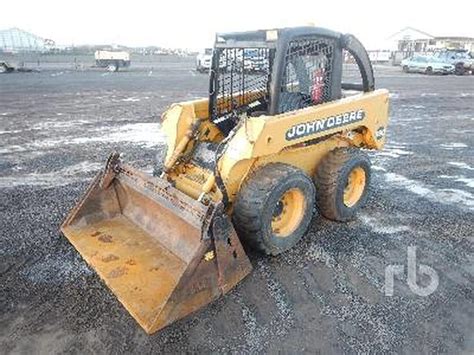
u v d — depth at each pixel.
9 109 12.01
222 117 4.54
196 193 3.93
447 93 16.88
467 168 6.91
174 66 35.03
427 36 48.84
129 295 3.11
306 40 3.91
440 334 3.02
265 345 2.88
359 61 4.71
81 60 38.81
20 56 39.94
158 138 8.71
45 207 5.08
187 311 2.99
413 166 6.98
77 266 3.78
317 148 4.49
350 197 4.87
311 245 4.23
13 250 4.04
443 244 4.33
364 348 2.87
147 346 2.86
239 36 4.01
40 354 2.78
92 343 2.88
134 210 4.09
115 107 12.68
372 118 4.82
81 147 7.91
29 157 7.21
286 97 4.05
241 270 3.34
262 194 3.56
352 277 3.70
